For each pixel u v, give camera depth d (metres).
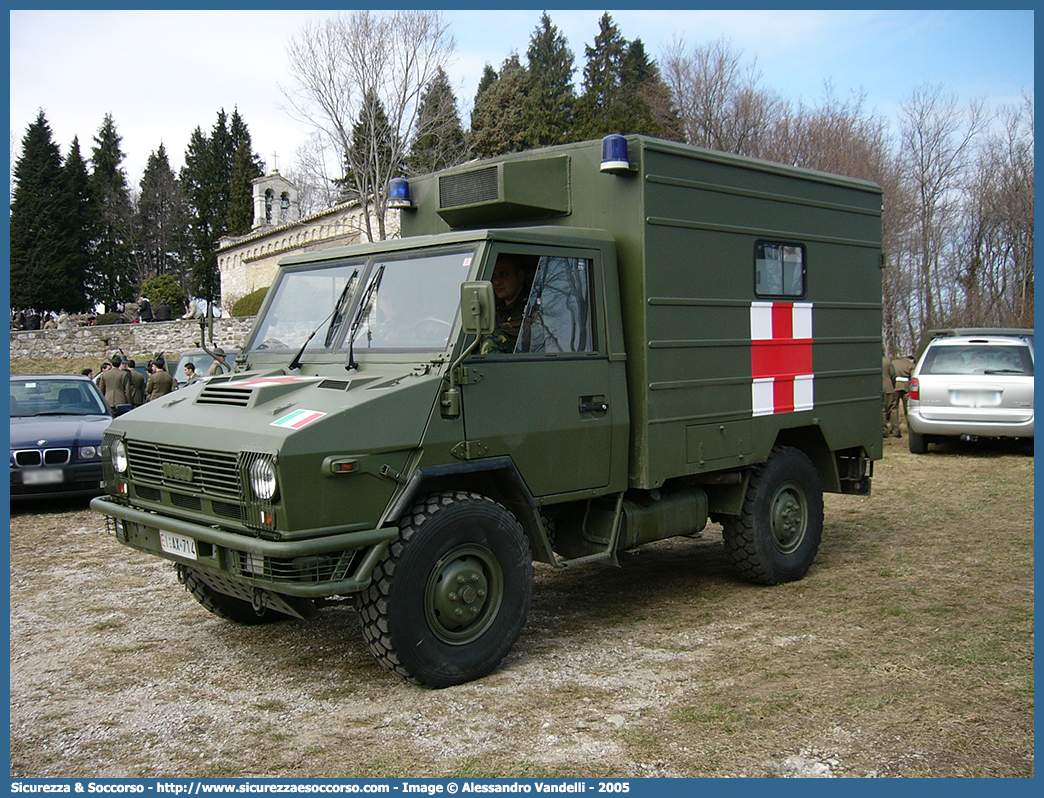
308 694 4.43
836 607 5.75
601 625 5.52
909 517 8.70
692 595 6.18
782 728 3.86
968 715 3.95
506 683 4.50
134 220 62.72
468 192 5.59
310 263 5.44
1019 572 6.50
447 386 4.38
